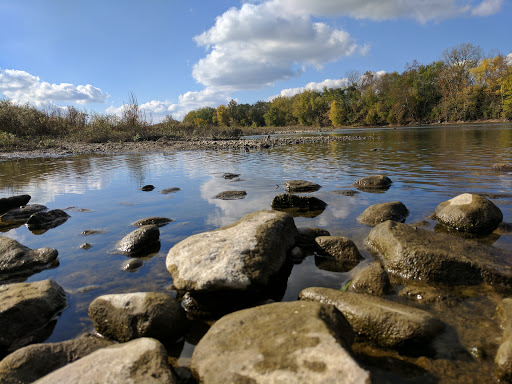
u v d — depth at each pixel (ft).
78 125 105.09
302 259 13.56
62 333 9.41
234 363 6.85
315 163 39.27
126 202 23.26
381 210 17.43
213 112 338.13
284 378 6.22
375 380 7.00
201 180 30.53
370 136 92.17
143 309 8.99
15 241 14.55
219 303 10.47
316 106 270.67
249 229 12.92
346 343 7.40
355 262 13.04
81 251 14.99
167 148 69.31
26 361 7.69
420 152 45.65
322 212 19.43
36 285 10.75
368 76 269.64
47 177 34.65
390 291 10.61
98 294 11.27
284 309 8.38
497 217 15.33
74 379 6.71
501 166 29.45
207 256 11.27
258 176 31.55
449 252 11.58
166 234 16.56
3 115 83.92
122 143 82.53
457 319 8.96
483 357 7.46
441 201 20.44
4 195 26.35
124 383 6.57
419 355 7.72
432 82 215.10
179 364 7.95
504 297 9.98
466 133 83.82
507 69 171.32
